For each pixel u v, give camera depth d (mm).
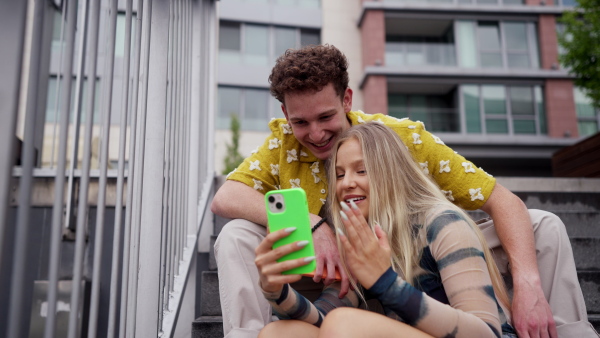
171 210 1757
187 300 1998
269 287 1020
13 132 669
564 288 1319
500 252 1427
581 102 12844
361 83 13016
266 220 1354
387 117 1578
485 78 12953
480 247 1058
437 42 14141
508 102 12922
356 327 926
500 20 13484
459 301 998
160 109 1530
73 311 910
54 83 3912
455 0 13594
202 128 2438
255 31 13055
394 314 1155
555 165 4910
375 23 13141
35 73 769
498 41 13430
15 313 720
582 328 1271
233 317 1224
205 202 2314
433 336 945
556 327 1282
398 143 1228
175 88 1838
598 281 1812
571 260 1345
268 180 1509
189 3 2268
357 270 991
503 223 1332
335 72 1335
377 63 12883
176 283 1767
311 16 13469
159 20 1585
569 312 1305
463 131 12734
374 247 990
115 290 1115
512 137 12289
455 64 13281
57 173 843
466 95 12922
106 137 1050
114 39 1082
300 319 1095
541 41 13227
